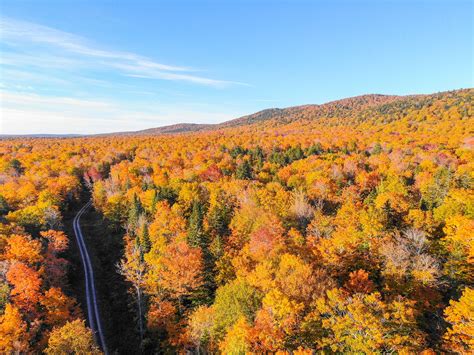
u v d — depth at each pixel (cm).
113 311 4922
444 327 2784
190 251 4412
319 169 9750
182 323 3919
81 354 2944
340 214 5453
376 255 3841
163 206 6569
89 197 11119
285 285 3164
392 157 10506
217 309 3441
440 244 3812
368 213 4738
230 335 2819
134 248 5178
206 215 6350
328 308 2558
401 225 4747
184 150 15925
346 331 2405
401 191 6575
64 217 8769
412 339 2312
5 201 7381
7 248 4625
